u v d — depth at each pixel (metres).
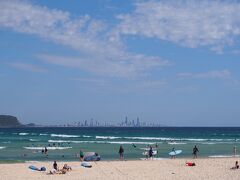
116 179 34.47
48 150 65.56
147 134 156.38
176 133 170.88
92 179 34.50
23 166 42.50
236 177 35.22
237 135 143.38
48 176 36.22
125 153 60.94
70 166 42.12
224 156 56.59
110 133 167.00
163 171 39.28
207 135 145.50
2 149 67.44
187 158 52.62
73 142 88.81
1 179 34.62
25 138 113.56
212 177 35.25
